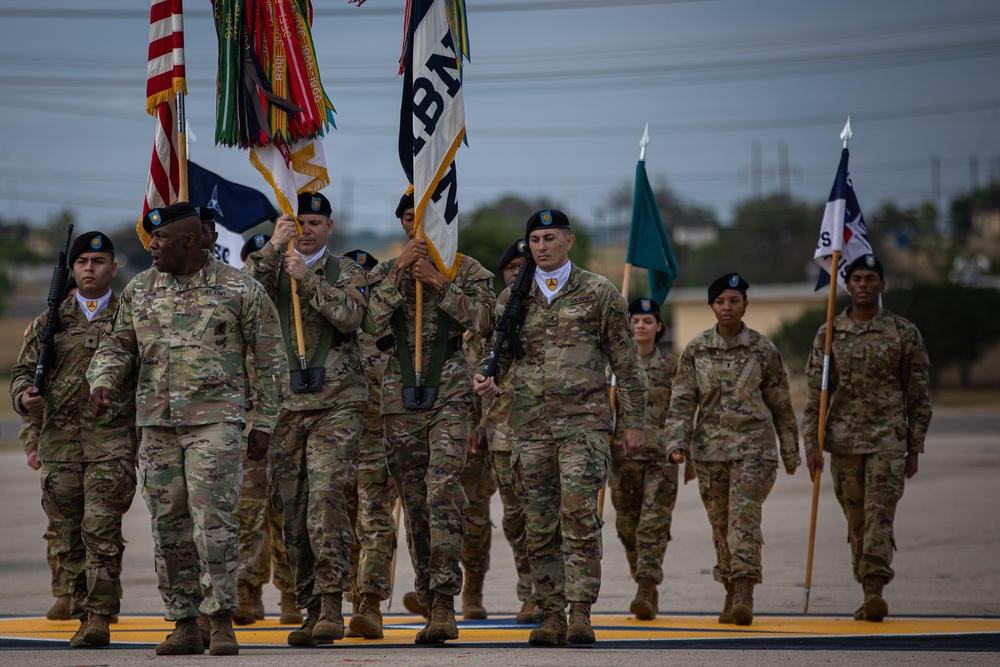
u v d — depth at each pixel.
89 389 18.72
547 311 18.31
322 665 15.08
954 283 137.75
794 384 129.38
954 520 38.25
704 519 40.91
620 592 27.17
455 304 18.33
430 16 19.70
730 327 23.28
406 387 18.38
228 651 16.22
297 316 18.39
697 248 191.88
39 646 18.56
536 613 22.48
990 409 118.56
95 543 18.05
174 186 20.20
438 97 19.52
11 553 33.28
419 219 18.95
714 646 17.95
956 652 17.06
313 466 18.11
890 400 23.11
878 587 22.11
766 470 22.70
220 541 16.22
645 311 24.64
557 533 18.41
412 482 18.59
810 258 186.12
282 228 18.86
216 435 16.34
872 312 23.47
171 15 19.53
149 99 19.56
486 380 17.94
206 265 16.81
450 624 18.00
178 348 16.48
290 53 19.75
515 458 18.42
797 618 22.50
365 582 19.09
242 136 19.67
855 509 23.59
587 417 18.02
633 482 24.03
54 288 19.38
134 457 18.50
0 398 133.75
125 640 19.02
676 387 23.41
